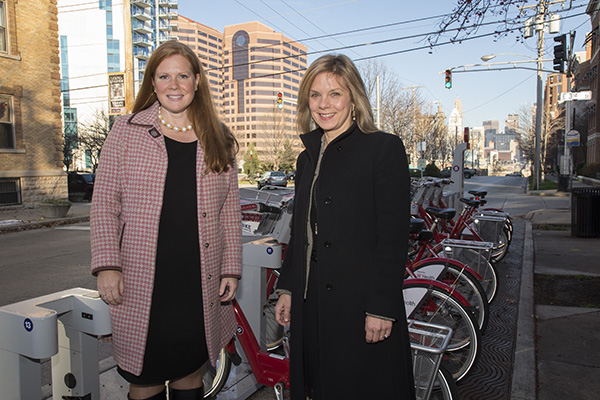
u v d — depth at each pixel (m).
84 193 22.78
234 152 2.14
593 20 37.38
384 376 1.80
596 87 38.12
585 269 6.68
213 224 1.98
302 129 2.13
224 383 2.84
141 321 1.83
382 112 34.69
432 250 4.24
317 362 1.89
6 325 1.73
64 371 2.01
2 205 15.45
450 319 3.47
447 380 2.45
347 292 1.78
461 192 9.59
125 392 2.95
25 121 16.11
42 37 16.64
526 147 58.62
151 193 1.84
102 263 1.76
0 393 1.77
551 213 13.03
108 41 68.56
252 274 2.91
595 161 38.06
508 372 3.53
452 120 130.38
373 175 1.79
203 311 1.95
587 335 4.16
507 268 6.86
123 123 1.90
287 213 3.54
